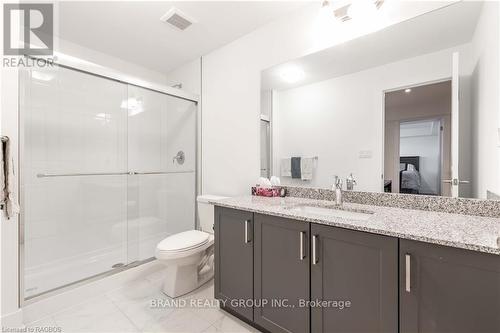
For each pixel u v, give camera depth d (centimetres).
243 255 150
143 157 281
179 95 255
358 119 161
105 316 161
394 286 95
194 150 271
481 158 120
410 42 141
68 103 224
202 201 226
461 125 126
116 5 177
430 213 127
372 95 155
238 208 151
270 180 201
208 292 192
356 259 105
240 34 219
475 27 122
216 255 169
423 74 137
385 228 97
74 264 225
